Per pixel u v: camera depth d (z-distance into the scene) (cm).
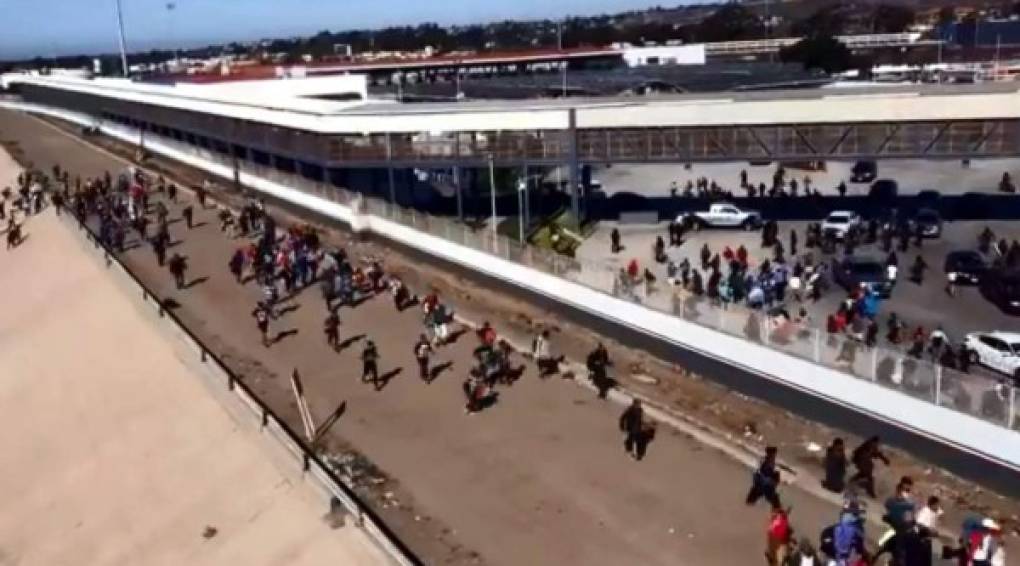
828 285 3884
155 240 5238
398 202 5888
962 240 4531
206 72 12000
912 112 4322
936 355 2877
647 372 3238
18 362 4309
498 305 3972
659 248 4459
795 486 2469
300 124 5628
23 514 3083
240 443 2847
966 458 2434
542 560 2195
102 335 4106
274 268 4459
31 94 13250
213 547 2469
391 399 3134
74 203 6319
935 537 2172
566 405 3012
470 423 2917
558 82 8306
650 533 2284
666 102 4700
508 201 5816
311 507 2420
